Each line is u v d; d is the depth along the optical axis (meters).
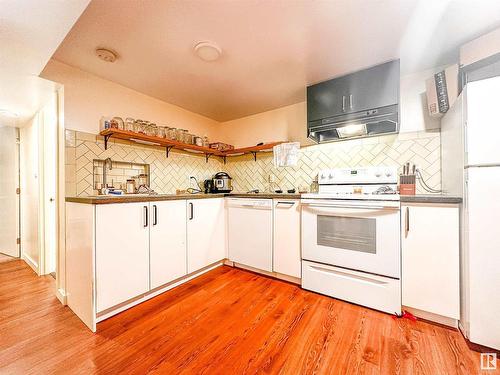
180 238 1.98
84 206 1.46
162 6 1.26
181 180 2.74
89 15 1.31
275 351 1.19
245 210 2.32
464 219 1.28
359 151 2.25
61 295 1.73
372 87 1.90
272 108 2.86
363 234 1.64
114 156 2.09
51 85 1.77
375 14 1.34
